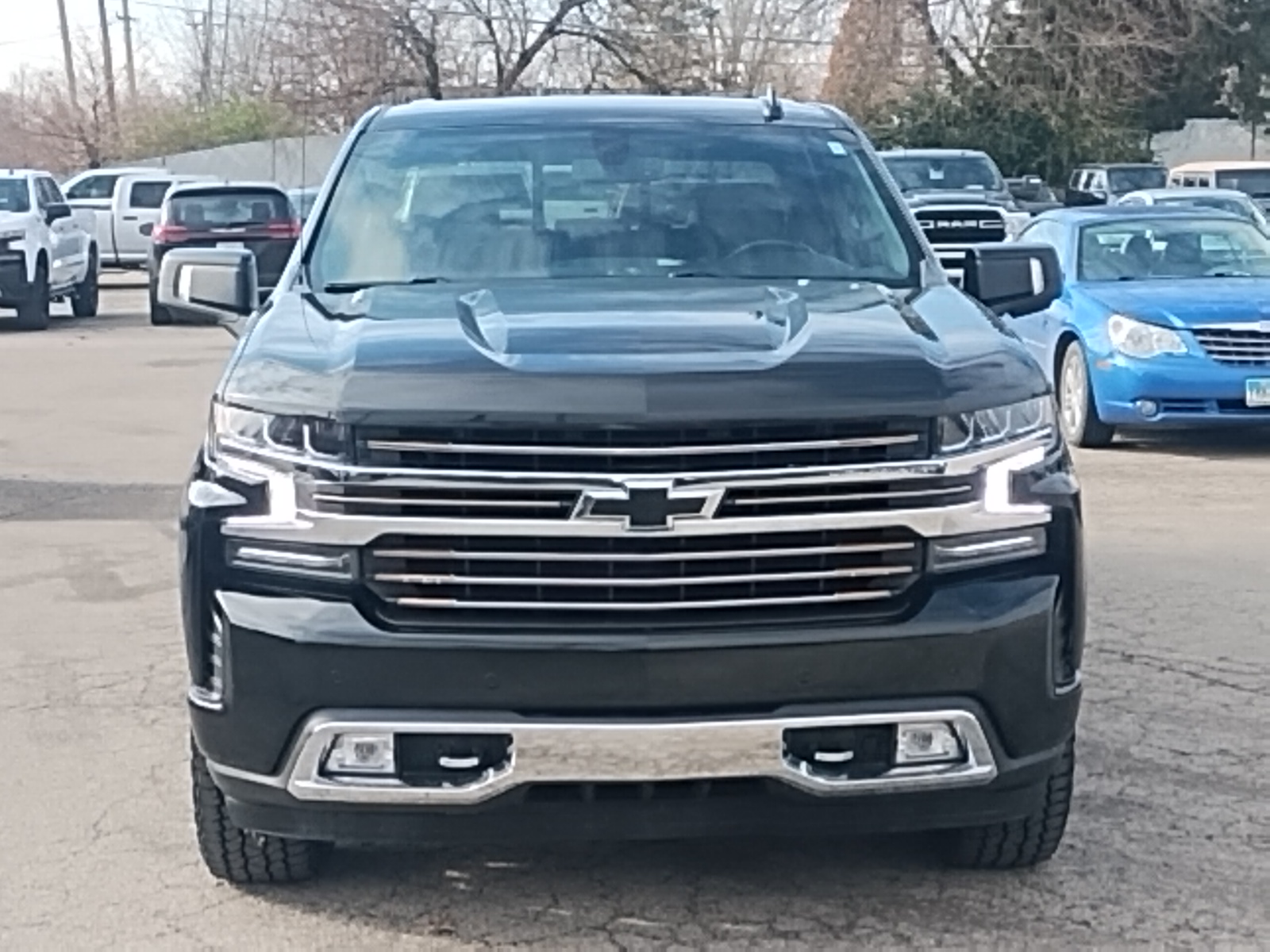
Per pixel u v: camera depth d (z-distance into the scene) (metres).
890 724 4.21
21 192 24.05
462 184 5.80
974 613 4.24
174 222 23.41
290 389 4.31
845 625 4.19
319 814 4.30
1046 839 4.88
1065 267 12.99
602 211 5.70
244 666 4.23
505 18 41.03
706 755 4.14
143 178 34.66
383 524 4.16
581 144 5.96
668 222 5.66
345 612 4.19
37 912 4.80
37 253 23.61
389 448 4.16
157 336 22.97
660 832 4.27
